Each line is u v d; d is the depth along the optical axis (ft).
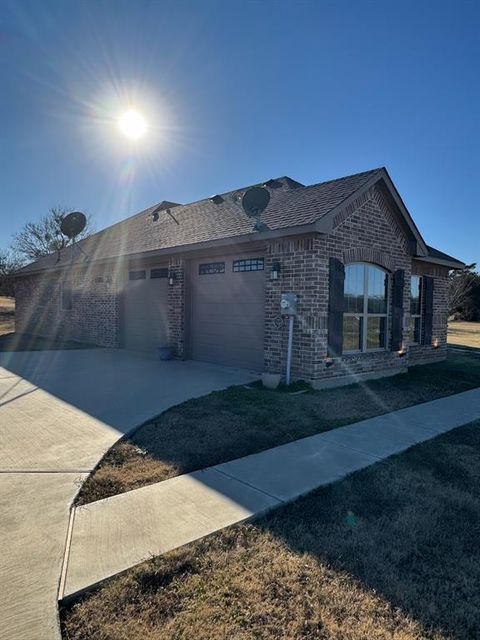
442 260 43.37
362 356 31.53
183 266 38.83
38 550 9.68
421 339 43.86
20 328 71.20
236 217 37.93
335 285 28.89
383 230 33.12
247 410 22.04
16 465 14.75
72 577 8.73
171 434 18.13
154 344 43.45
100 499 12.37
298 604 8.34
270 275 30.50
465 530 11.24
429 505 12.53
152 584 8.73
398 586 8.94
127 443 17.06
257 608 8.21
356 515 11.86
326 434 18.88
